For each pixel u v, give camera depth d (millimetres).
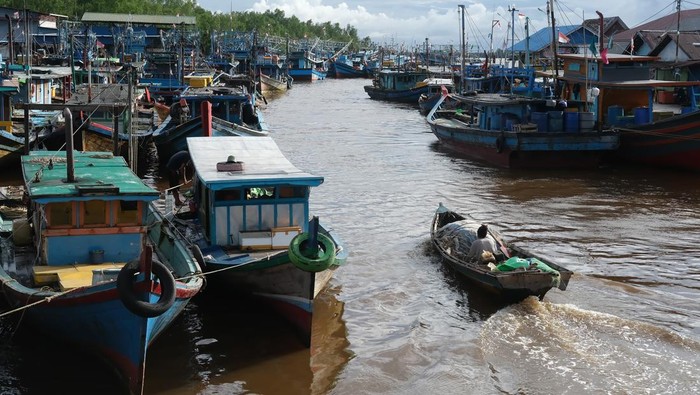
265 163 18125
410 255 20500
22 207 21438
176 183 24109
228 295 16484
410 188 29734
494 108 36062
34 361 13781
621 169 33625
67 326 13195
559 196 28203
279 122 53438
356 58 157250
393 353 14508
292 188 16672
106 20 64188
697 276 18875
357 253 20656
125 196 14367
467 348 14578
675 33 50219
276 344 14883
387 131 48812
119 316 12062
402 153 38969
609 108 34219
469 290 17797
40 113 36562
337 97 79062
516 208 26250
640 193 28688
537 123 33188
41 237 14430
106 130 30594
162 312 11695
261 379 13438
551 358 14141
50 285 13969
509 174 32625
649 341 14797
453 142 39062
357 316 16344
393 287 18016
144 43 68750
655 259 20281
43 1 93125
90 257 14641
